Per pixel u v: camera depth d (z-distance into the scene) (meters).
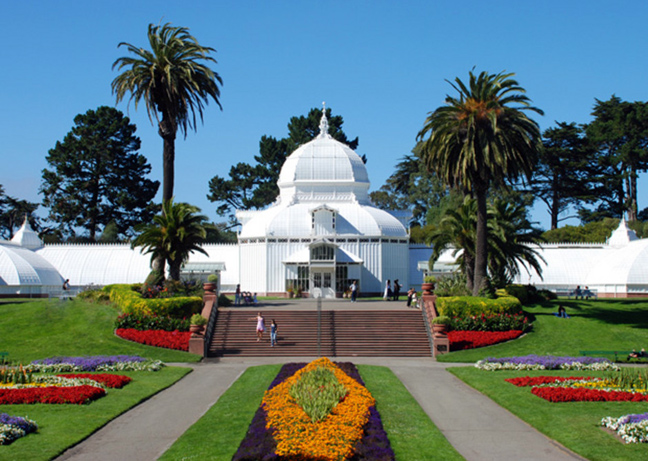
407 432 26.38
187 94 64.12
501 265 65.38
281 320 54.72
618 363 44.88
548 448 24.70
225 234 143.12
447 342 48.50
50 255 97.94
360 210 92.94
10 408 29.00
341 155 100.25
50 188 128.25
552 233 122.19
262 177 148.50
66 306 61.72
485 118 54.41
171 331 51.78
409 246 100.88
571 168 131.50
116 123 130.00
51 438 24.91
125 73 62.44
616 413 28.38
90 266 96.00
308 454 21.56
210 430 26.52
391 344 50.59
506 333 52.19
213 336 51.94
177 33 63.62
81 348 48.16
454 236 62.09
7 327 54.50
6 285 84.62
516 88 54.97
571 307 63.72
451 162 57.28
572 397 31.17
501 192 115.06
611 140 129.25
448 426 27.98
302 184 98.56
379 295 89.69
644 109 124.06
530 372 39.66
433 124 56.34
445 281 65.44
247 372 40.50
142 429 27.23
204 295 56.03
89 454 23.81
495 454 24.08
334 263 86.06
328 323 54.00
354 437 23.38
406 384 37.12
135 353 47.22
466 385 36.78
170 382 37.19
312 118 146.88
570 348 49.78
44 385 33.19
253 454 22.02
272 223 90.19
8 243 95.19
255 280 90.31
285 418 25.33
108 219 130.25
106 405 30.50
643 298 78.00
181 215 61.12
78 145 127.31
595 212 133.12
